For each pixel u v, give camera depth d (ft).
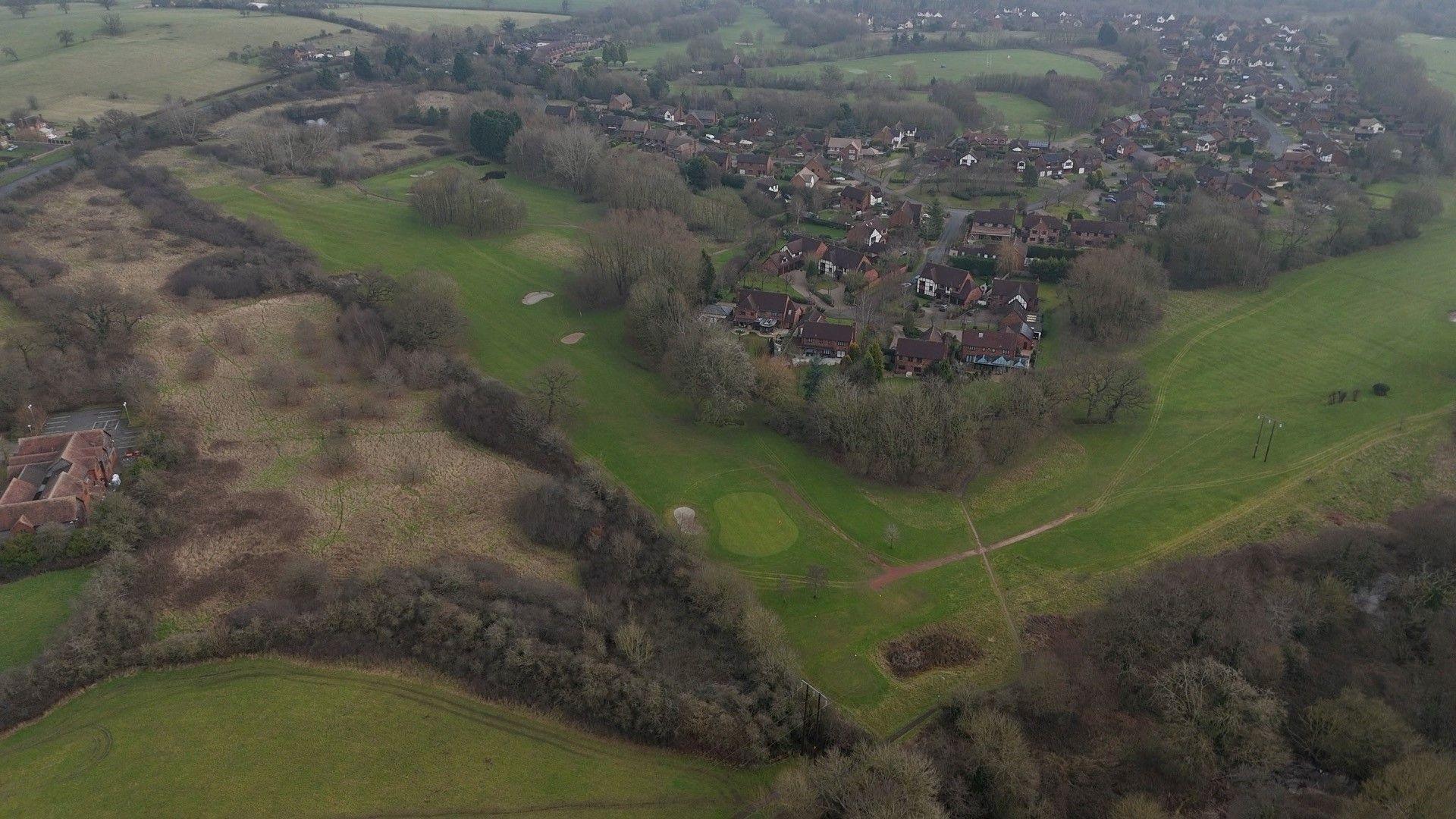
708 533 343.05
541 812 227.61
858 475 382.63
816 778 225.56
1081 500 369.09
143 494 328.49
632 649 268.41
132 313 463.83
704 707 251.19
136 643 267.39
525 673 261.03
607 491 347.15
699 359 410.72
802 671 282.77
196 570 299.99
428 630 270.46
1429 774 218.38
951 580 323.57
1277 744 245.65
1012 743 238.27
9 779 226.58
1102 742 255.50
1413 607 297.74
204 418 393.70
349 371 437.58
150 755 234.38
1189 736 243.60
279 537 319.27
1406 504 365.81
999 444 385.29
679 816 230.07
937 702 271.69
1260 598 302.04
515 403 403.95
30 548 293.43
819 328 462.60
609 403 430.61
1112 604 293.23
